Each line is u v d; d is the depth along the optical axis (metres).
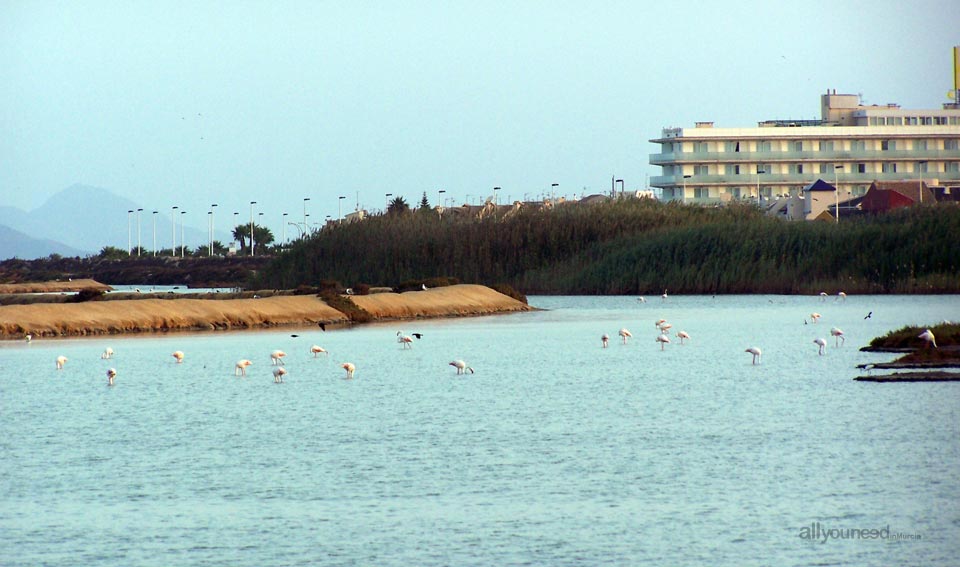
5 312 109.31
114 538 36.62
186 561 34.38
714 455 47.00
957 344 80.19
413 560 34.22
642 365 81.12
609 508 39.31
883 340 85.44
